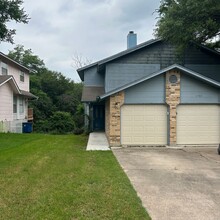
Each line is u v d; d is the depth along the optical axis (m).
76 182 6.63
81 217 4.62
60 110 37.22
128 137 13.37
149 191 6.21
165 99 13.41
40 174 7.41
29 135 17.62
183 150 12.18
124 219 4.57
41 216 4.66
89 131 20.58
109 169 8.10
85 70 21.41
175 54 17.83
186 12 15.16
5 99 20.02
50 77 39.69
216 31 16.36
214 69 17.97
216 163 9.31
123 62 17.88
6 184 6.50
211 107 13.64
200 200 5.64
